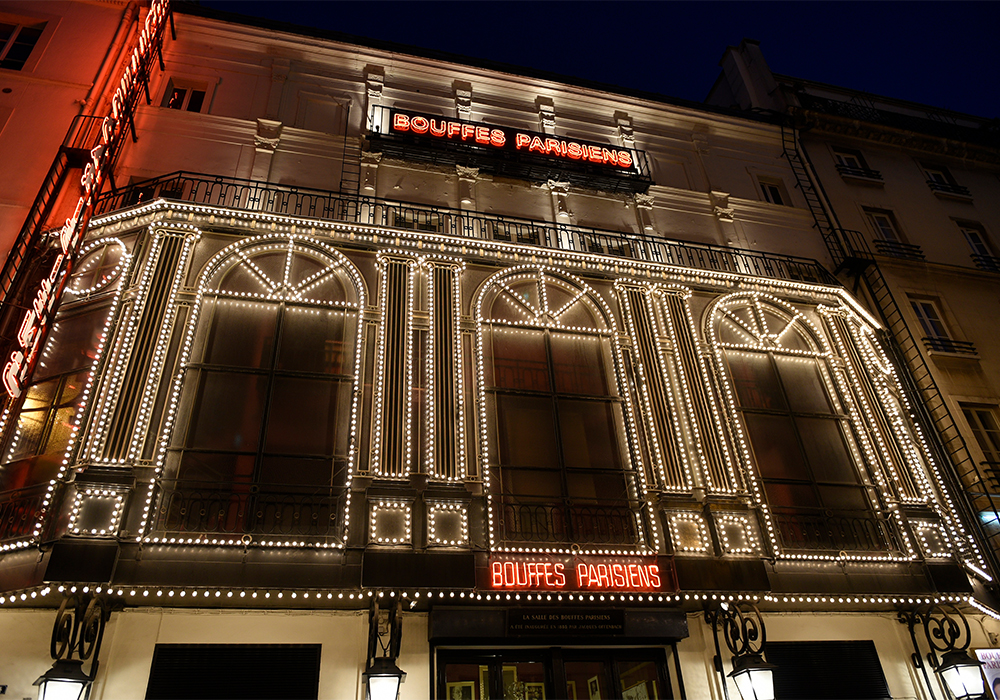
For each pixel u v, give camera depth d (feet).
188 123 43.27
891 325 48.62
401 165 46.09
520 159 47.11
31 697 24.04
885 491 36.01
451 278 36.70
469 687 27.94
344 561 26.63
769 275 48.19
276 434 29.14
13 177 36.01
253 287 33.40
